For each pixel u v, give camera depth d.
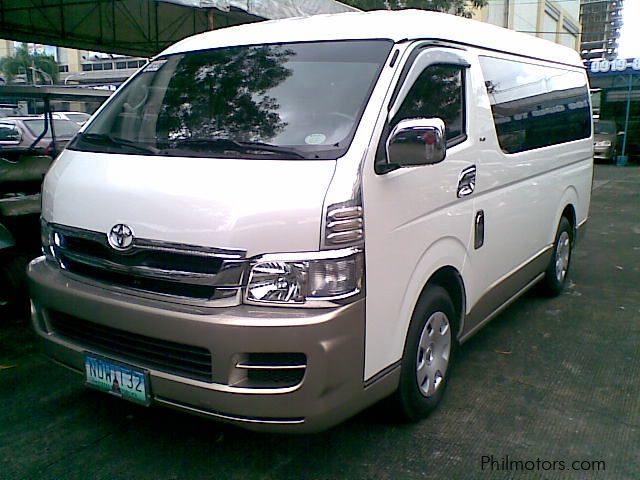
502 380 3.76
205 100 3.13
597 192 13.15
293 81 2.99
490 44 3.78
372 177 2.54
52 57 40.56
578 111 5.44
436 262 3.06
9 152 6.20
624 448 3.00
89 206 2.73
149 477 2.74
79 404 3.42
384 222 2.60
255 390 2.35
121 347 2.70
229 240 2.34
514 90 4.02
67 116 9.31
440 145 2.57
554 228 5.02
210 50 3.47
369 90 2.77
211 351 2.36
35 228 4.97
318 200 2.36
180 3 5.79
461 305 3.47
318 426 2.43
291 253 2.34
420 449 2.98
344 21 3.30
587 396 3.56
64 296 2.79
